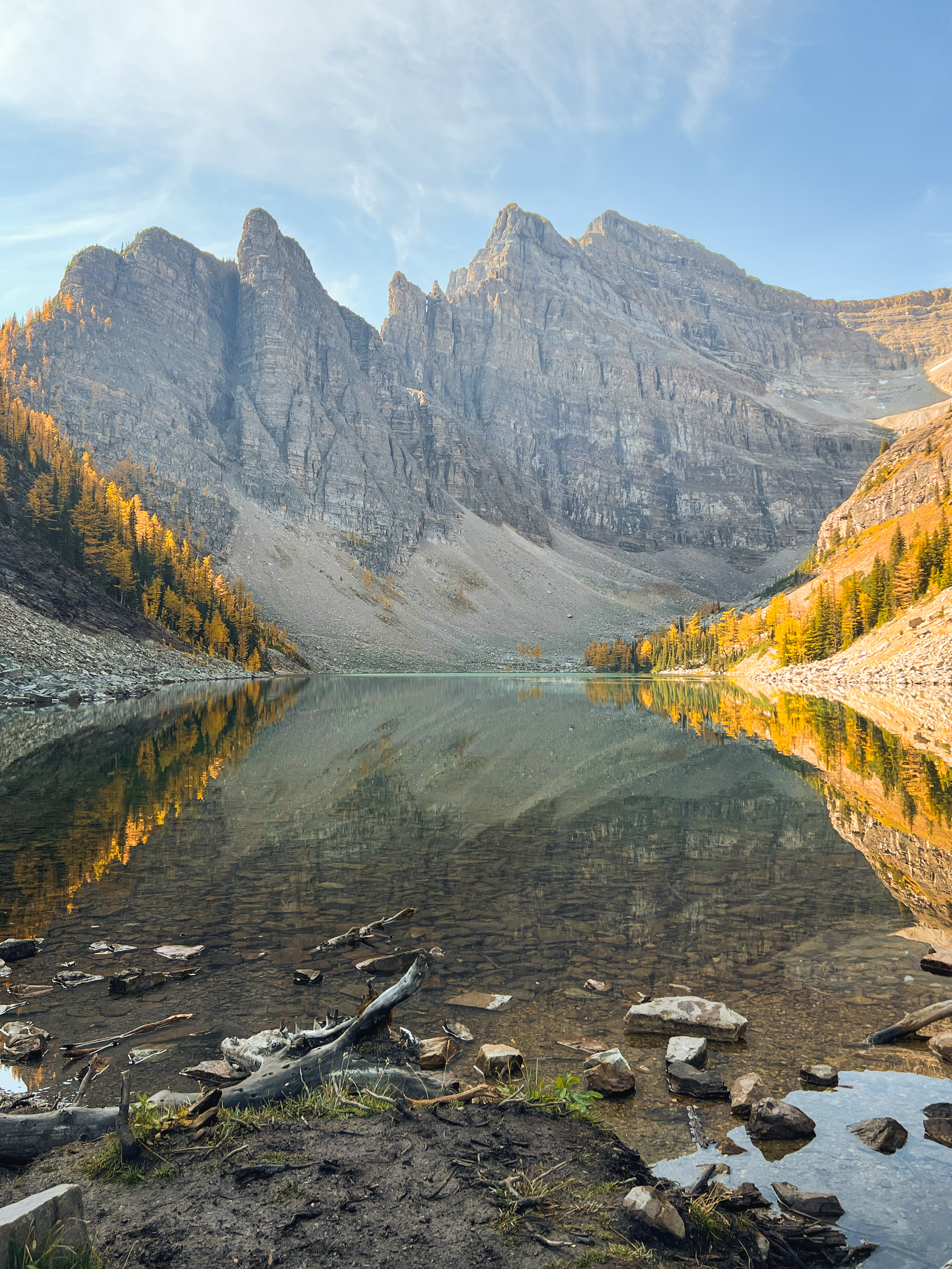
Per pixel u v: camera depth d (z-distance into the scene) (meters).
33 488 114.69
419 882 14.89
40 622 84.69
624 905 13.49
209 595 150.75
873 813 21.97
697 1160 6.04
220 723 51.44
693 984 9.94
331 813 21.88
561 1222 4.70
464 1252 4.30
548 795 25.23
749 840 18.75
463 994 9.59
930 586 106.38
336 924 12.45
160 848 17.48
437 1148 5.58
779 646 145.25
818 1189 5.62
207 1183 5.00
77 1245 4.22
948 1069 7.68
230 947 11.33
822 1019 8.87
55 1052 8.01
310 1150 5.48
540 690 119.62
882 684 88.62
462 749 38.28
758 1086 7.09
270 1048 7.64
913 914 12.93
